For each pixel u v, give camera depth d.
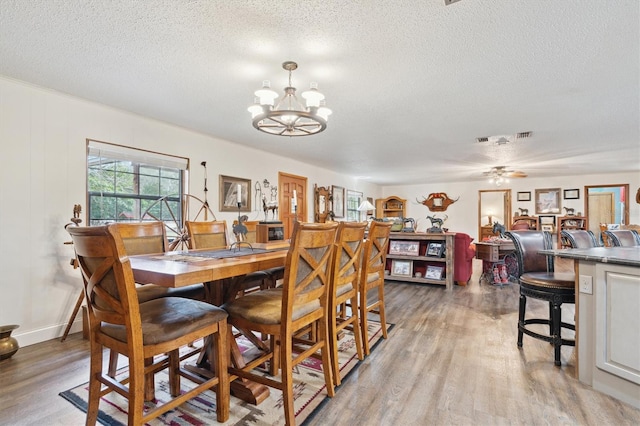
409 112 3.23
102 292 1.32
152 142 3.50
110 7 1.63
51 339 2.69
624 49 2.02
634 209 7.16
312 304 1.76
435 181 9.12
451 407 1.71
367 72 2.37
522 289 2.45
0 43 1.98
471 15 1.70
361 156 5.51
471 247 5.21
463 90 2.69
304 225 1.53
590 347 1.93
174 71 2.36
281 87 2.63
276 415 1.65
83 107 2.94
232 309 1.75
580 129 3.78
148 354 1.31
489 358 2.30
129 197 3.40
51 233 2.73
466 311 3.50
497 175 6.52
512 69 2.31
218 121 3.57
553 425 1.56
